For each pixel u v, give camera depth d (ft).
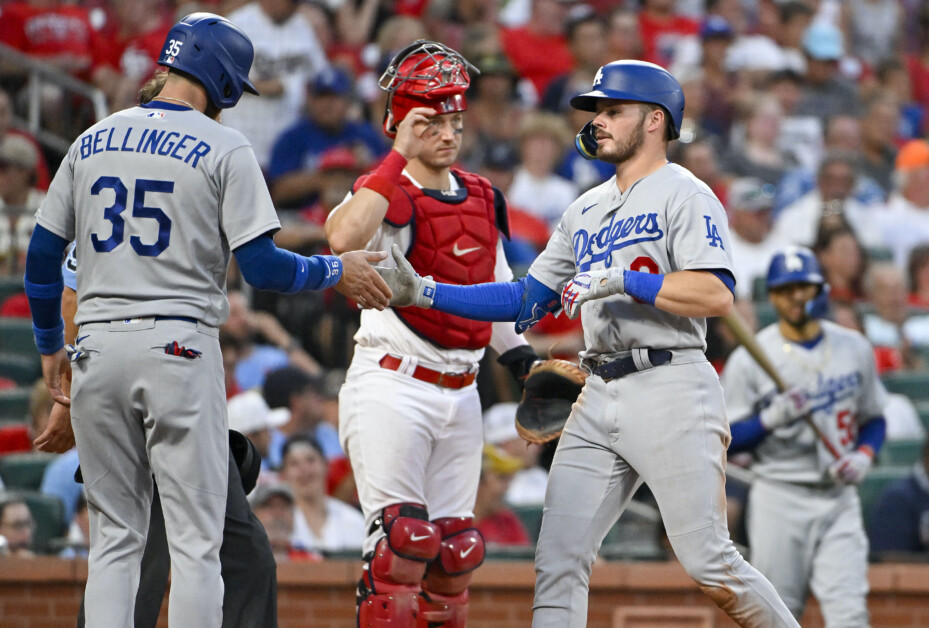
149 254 39.88
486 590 69.00
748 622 43.65
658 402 43.21
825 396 67.41
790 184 122.42
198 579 39.47
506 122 120.57
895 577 70.49
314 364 92.84
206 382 40.22
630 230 43.57
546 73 132.36
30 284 42.27
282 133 109.91
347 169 102.37
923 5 160.25
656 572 70.03
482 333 50.42
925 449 78.59
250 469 47.06
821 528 66.49
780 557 66.74
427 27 130.62
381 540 47.88
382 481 48.29
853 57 155.74
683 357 43.52
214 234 40.60
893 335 105.40
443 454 50.37
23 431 82.02
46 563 66.13
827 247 108.37
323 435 84.53
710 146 123.75
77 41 114.42
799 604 67.00
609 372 44.21
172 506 40.04
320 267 42.42
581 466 44.96
